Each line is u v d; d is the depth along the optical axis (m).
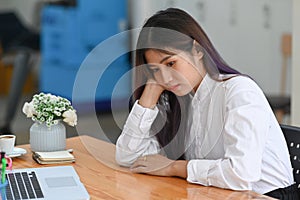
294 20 3.64
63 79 6.71
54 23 6.65
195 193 1.70
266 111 1.79
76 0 6.61
